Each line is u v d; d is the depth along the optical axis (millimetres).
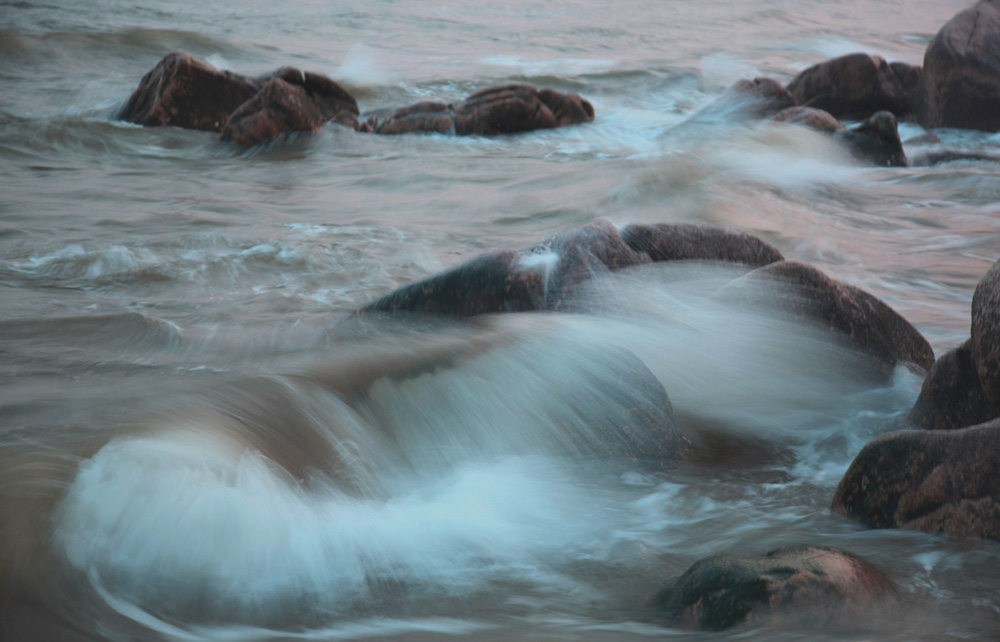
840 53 31875
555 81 23469
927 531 3385
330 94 16906
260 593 3070
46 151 14133
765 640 2666
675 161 13141
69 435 3926
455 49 30656
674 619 2869
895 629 2723
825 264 8531
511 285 5391
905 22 46750
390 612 2977
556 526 3639
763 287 5262
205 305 6570
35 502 3322
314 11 40094
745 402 4812
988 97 17047
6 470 3553
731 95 17422
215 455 3627
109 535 3193
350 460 3934
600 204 10945
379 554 3338
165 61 16484
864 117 18734
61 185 11680
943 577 3084
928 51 17656
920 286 7785
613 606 3004
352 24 36562
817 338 5117
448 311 5473
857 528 3521
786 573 2830
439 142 16250
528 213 10539
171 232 9062
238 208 10562
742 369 4973
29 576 2969
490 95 17422
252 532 3299
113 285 7039
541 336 4695
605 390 4363
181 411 4055
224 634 2834
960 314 6840
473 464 4090
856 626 2725
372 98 21094
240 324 6090
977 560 3184
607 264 5570
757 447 4496
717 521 3664
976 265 8484
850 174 13008
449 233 9406
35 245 8180
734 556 2990
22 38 24297
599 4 49000
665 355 5008
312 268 7691
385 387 4359
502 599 3057
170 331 5840
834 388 4961
